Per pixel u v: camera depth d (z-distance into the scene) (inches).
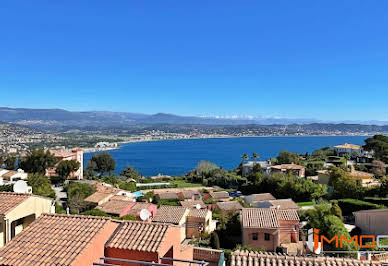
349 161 4220.0
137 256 492.7
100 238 502.6
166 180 4731.8
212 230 1615.4
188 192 3038.9
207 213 1603.1
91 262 470.3
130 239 520.1
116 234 538.0
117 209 1804.9
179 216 1509.6
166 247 521.0
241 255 516.1
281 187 2751.0
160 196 2834.6
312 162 4121.6
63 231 513.7
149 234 531.5
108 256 508.4
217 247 1230.9
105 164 4574.3
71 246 467.8
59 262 430.9
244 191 3422.7
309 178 3122.5
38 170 3287.4
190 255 661.9
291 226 1357.0
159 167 7839.6
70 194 2261.3
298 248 1264.8
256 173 3516.2
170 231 543.5
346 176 2338.8
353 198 2206.0
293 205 2033.7
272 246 1302.9
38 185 2185.0
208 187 4045.3
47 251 459.8
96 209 1846.7
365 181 2556.6
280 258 505.7
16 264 433.4
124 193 2655.0
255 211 1469.0
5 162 4131.4
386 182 2090.3
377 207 1779.0
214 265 984.3
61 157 3939.5
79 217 558.6
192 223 1549.0
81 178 4143.7
